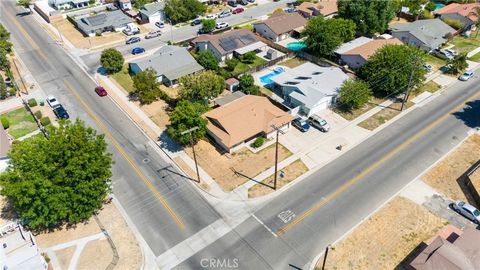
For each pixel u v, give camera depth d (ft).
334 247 153.07
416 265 137.39
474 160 196.54
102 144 160.45
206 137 213.25
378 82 246.27
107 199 175.83
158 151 206.08
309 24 299.17
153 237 158.40
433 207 170.71
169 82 264.31
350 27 306.55
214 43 296.71
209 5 412.57
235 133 202.49
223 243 155.43
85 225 163.63
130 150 207.00
